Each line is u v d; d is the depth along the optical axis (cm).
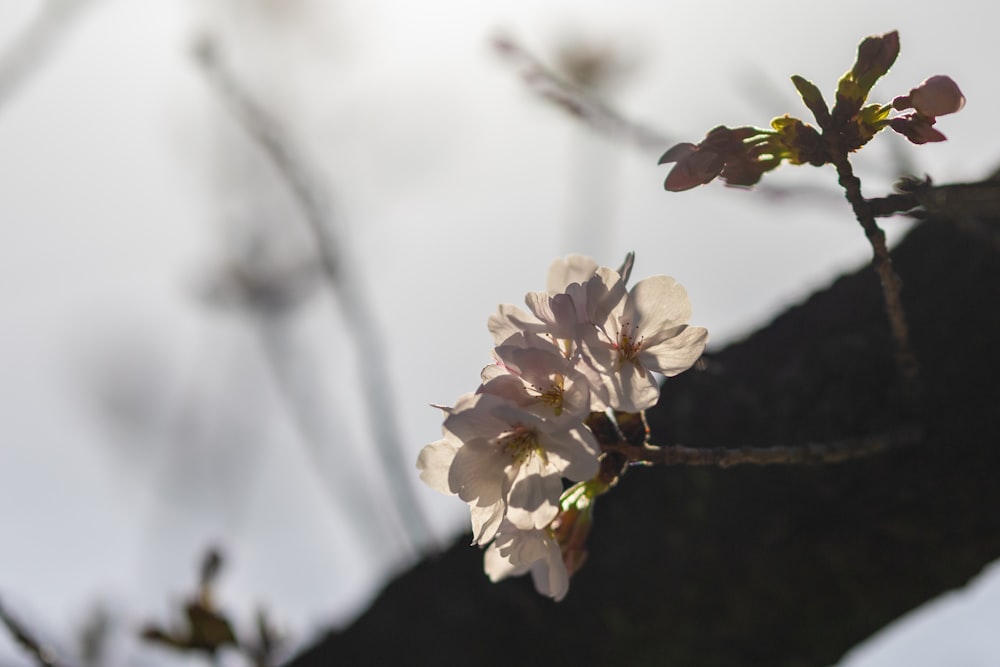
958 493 85
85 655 100
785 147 75
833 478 87
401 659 95
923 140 75
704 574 90
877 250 77
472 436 74
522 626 93
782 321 90
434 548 97
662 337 75
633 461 76
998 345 85
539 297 75
